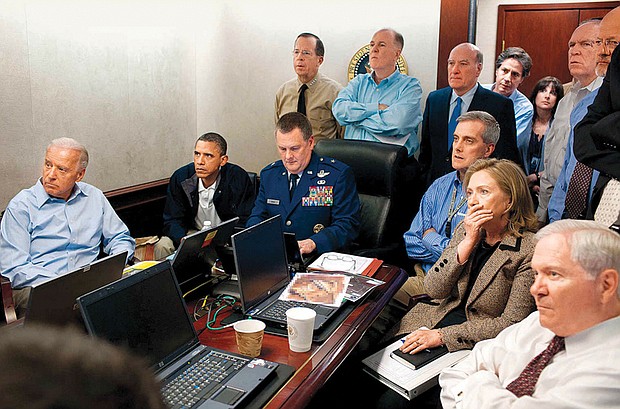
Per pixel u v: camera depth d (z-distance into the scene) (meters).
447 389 1.89
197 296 2.31
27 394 0.36
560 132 3.51
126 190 4.21
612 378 1.47
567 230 1.59
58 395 0.36
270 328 2.02
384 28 4.28
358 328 2.06
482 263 2.40
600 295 1.53
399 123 3.92
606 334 1.53
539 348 1.76
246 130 4.92
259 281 2.20
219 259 2.44
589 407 1.47
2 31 3.21
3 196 3.33
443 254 2.47
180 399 1.52
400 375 2.03
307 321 1.82
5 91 3.27
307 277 2.44
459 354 2.17
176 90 4.71
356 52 4.53
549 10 5.68
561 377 1.57
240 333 1.77
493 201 2.27
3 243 2.91
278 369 1.72
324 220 3.11
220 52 4.85
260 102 4.84
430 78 4.39
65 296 1.72
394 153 3.43
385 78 4.04
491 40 5.93
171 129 4.71
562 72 5.75
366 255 3.17
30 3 3.37
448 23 4.24
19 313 2.73
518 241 2.27
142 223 4.42
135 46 4.23
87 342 0.40
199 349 1.77
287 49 4.69
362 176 3.50
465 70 3.73
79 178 3.02
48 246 2.98
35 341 0.38
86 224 3.08
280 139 3.05
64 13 3.61
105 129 4.03
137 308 1.61
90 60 3.84
